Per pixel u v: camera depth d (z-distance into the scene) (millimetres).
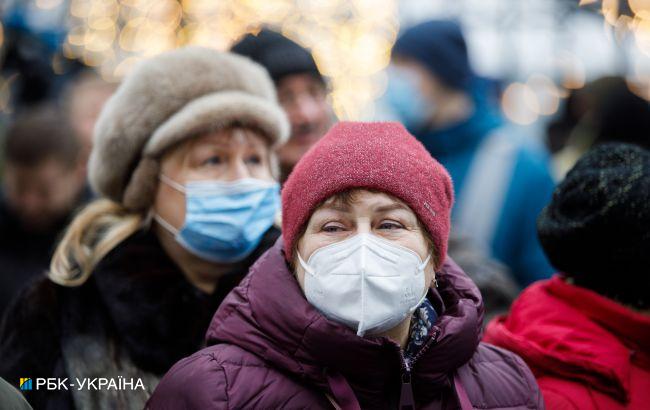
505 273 3361
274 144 2896
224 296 2750
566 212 2488
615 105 4578
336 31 5383
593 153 2564
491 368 2236
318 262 2006
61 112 3955
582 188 2451
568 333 2381
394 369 2020
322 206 2029
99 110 4766
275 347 2027
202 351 2100
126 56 5777
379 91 5266
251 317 2072
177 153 2773
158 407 2066
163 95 2762
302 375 1994
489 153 4109
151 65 2822
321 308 2004
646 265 2359
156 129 2773
